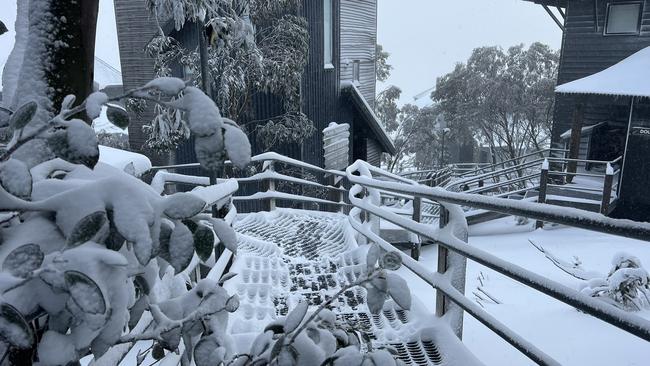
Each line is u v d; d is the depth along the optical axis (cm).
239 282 412
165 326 118
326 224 671
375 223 554
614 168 1413
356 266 455
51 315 93
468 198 226
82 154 97
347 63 1681
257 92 1234
